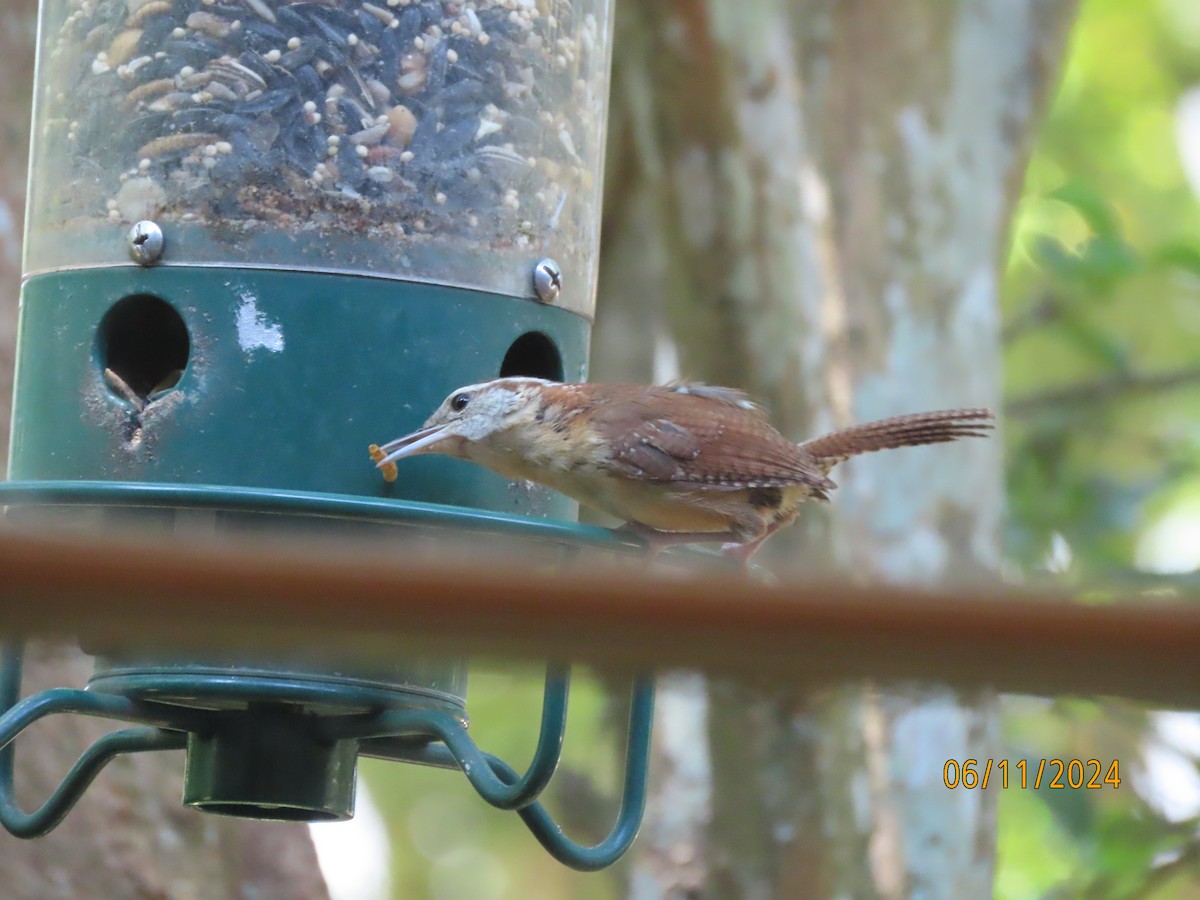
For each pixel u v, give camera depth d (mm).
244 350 7863
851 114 14258
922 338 13789
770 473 8484
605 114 9430
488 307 8289
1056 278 16406
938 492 13352
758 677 1626
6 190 12109
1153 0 22125
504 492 8430
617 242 15375
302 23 8117
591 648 1603
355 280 7969
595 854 7699
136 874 10617
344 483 7848
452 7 8352
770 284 13242
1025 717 14641
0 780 8250
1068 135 22125
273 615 1544
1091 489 16672
